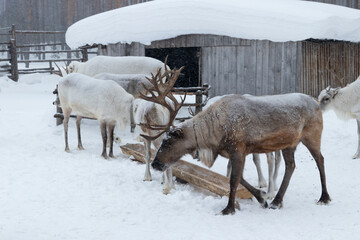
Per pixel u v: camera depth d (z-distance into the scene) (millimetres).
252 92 13812
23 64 30688
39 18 36875
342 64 14391
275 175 6527
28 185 6789
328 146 9383
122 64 11461
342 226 5211
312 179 7227
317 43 13523
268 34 13078
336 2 20062
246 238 4840
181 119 10867
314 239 4828
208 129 5688
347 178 7250
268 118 5586
